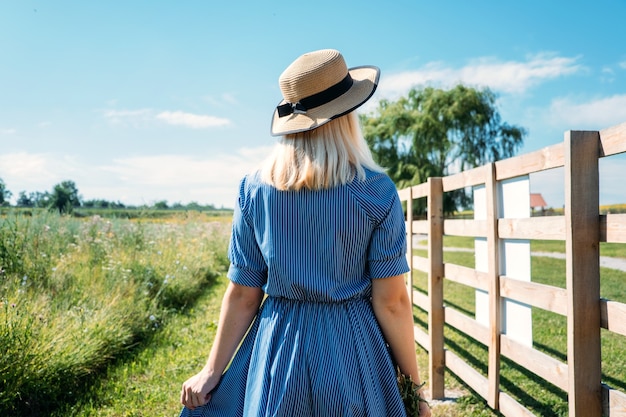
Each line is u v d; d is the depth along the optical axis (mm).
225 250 13477
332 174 1356
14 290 4922
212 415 1493
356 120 1470
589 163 2326
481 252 3633
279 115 1473
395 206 1391
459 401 3980
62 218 8984
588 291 2336
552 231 2586
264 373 1377
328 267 1370
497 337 3320
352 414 1322
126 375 4430
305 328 1386
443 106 43688
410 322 1441
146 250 8789
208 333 6031
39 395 3746
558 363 2570
